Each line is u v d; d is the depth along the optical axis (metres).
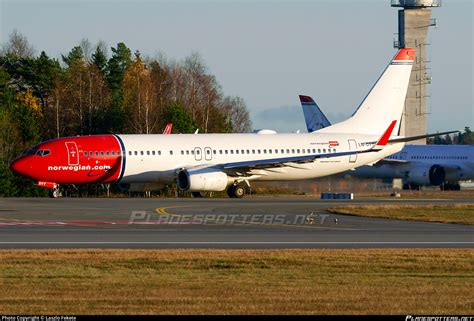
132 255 79.25
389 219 128.62
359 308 54.31
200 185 185.00
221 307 54.56
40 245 90.81
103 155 183.88
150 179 188.50
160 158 188.00
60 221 123.00
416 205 155.62
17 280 65.62
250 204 164.12
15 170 181.25
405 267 72.94
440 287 62.59
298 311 53.31
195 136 194.00
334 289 61.59
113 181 187.88
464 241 96.19
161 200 179.75
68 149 182.12
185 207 153.88
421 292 60.34
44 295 58.97
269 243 93.38
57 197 196.50
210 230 108.94
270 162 193.75
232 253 80.88
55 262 74.94
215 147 193.25
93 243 92.88
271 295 59.00
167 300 56.94
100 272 69.88
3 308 54.09
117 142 186.25
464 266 73.50
